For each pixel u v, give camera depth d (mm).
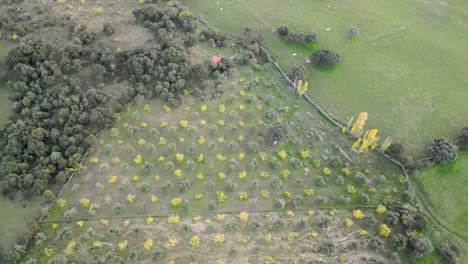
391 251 55219
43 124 61812
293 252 54469
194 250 53906
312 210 57719
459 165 62656
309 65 73125
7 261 52000
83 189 58094
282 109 67438
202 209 57156
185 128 63812
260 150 62500
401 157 62344
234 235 55219
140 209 56531
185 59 69562
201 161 61000
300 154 62656
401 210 57719
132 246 53969
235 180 59719
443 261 55062
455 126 66438
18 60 66500
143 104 66188
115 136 62625
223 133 63906
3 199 57094
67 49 68250
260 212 57188
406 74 72125
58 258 52375
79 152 59812
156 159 61031
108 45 71312
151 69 67688
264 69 72688
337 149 63844
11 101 65250
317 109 68125
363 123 61594
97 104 64812
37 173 56938
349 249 55125
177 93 67188
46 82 65375
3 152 59500
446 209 59031
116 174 59438
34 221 55344
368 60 73750
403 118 67125
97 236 54594
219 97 67625
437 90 70250
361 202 58781
